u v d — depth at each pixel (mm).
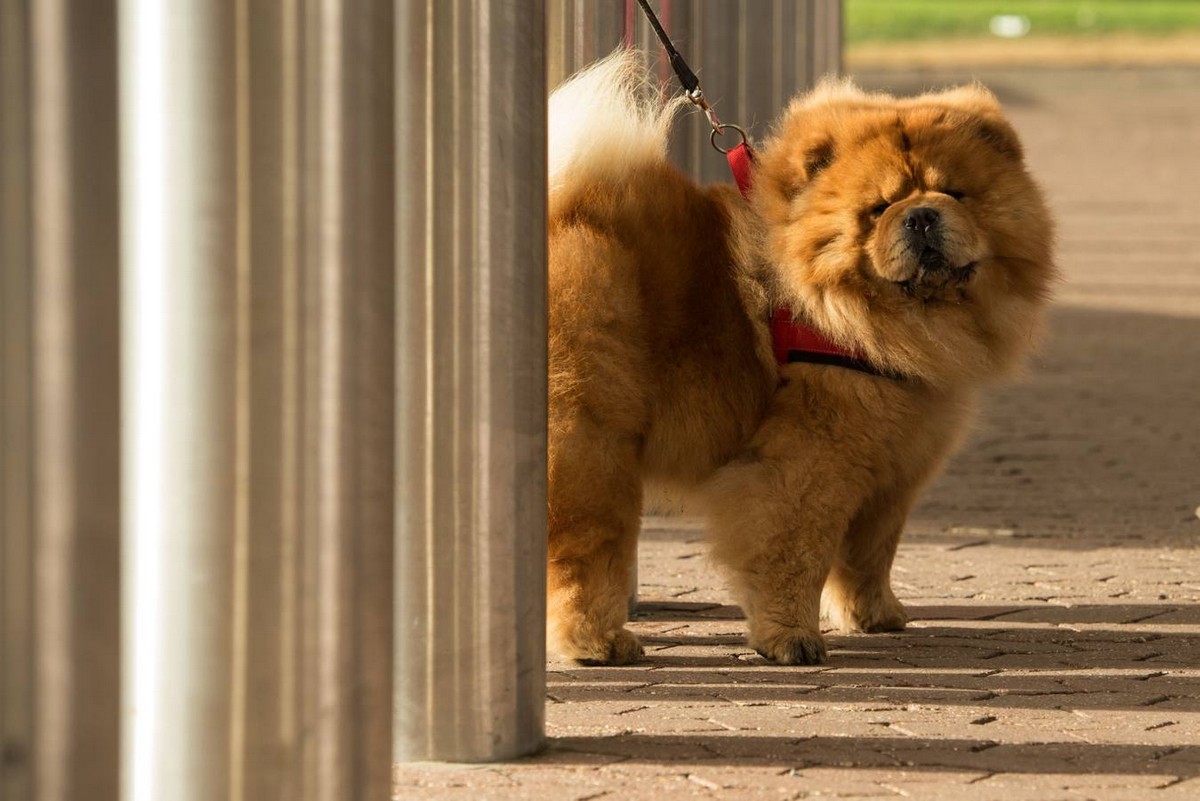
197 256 3838
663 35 8664
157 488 3938
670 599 9406
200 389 3885
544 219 5875
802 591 7633
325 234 3951
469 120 5547
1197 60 62188
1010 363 7957
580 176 7562
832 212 7414
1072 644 8141
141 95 3828
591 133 7574
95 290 3195
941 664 7656
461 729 5805
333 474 4051
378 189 4199
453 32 5520
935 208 7172
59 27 3129
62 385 3152
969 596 9508
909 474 7910
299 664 4035
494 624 5809
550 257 7285
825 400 7480
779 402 7582
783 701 6816
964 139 7609
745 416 7668
